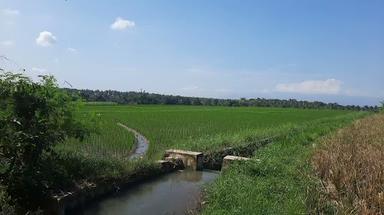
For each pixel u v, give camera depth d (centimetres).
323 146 1764
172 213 1101
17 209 952
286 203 973
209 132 2867
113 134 2525
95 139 2195
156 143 2256
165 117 4678
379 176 1093
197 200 1207
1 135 1016
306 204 956
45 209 1039
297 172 1298
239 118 4844
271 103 12669
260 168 1322
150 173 1490
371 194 973
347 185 1051
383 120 3488
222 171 1472
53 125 1168
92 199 1183
